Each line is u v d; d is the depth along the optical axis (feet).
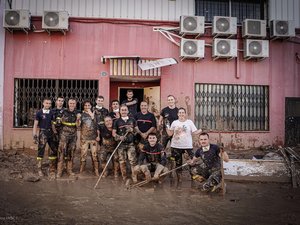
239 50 32.45
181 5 32.12
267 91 33.40
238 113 32.94
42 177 21.50
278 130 33.14
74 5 30.76
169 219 14.33
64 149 21.72
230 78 32.63
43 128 21.99
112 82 34.24
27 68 30.12
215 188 18.89
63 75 30.50
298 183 20.94
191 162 20.12
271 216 14.97
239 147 32.58
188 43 30.55
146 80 33.53
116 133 21.49
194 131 22.24
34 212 14.90
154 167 20.98
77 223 13.62
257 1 33.99
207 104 32.48
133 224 13.65
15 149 29.73
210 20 33.14
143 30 31.42
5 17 28.50
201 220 14.26
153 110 32.55
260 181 21.71
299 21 33.60
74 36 30.68
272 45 33.27
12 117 29.86
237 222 14.08
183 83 31.83
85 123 22.21
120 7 31.30
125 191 18.92
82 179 21.42
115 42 31.09
